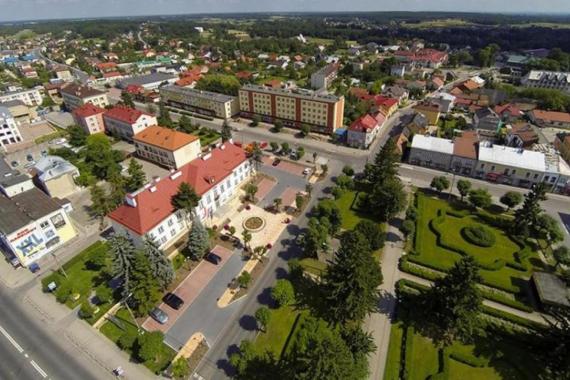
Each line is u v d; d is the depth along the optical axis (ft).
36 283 208.33
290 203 280.92
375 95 541.75
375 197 255.50
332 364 113.19
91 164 335.47
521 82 650.02
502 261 210.59
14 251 213.46
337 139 403.34
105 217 266.36
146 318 181.68
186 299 192.75
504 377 149.07
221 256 224.53
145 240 186.39
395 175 292.20
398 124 451.94
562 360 143.13
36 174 306.35
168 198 233.55
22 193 248.93
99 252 210.38
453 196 286.46
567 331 142.41
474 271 148.87
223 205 278.67
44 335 174.60
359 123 380.37
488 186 299.17
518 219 234.38
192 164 261.03
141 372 155.43
